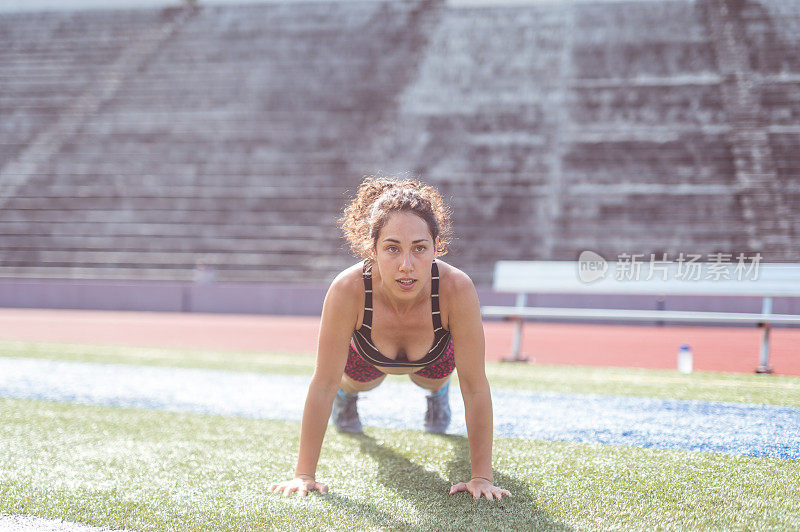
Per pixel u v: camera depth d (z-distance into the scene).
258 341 8.13
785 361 6.17
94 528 2.04
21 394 4.38
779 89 15.71
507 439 3.12
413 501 2.24
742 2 18.16
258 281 13.34
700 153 14.59
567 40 18.30
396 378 4.87
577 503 2.22
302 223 14.56
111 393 4.41
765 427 3.34
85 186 15.89
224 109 17.72
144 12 21.81
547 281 7.02
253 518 2.10
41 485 2.44
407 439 3.11
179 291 12.12
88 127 17.50
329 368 2.39
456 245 13.43
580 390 4.48
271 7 21.41
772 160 14.20
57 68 19.67
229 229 14.58
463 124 16.33
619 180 14.34
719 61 16.67
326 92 17.89
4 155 16.84
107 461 2.76
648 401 4.06
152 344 7.77
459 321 2.33
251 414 3.75
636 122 15.61
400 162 15.61
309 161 15.93
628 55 17.39
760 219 13.09
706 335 8.68
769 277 6.18
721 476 2.51
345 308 2.33
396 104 17.22
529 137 15.71
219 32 20.72
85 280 13.17
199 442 3.08
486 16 19.64
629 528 2.00
